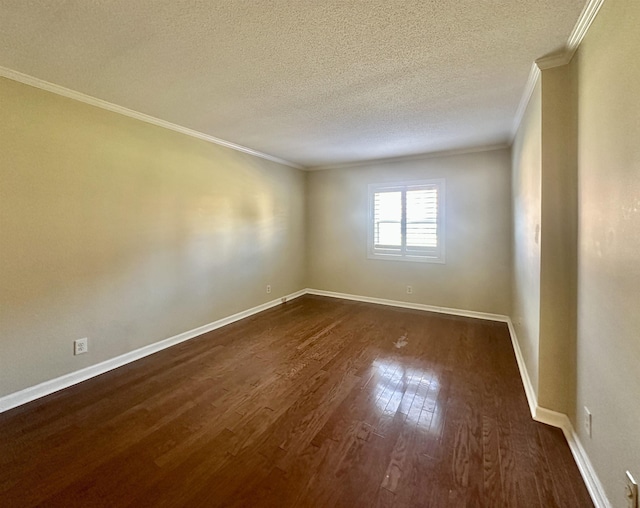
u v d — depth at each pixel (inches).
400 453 68.5
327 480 61.4
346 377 103.3
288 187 202.8
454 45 70.6
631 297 45.6
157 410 85.0
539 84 79.3
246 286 171.2
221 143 151.5
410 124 125.4
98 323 105.3
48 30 64.6
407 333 144.6
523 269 110.2
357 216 203.8
